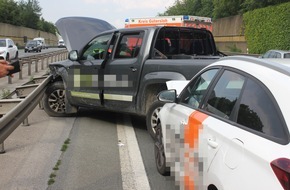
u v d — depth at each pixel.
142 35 7.80
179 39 8.34
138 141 7.27
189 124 4.11
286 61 3.40
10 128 5.51
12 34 84.25
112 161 6.07
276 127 2.77
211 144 3.41
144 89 7.46
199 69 6.76
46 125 8.51
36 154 6.33
